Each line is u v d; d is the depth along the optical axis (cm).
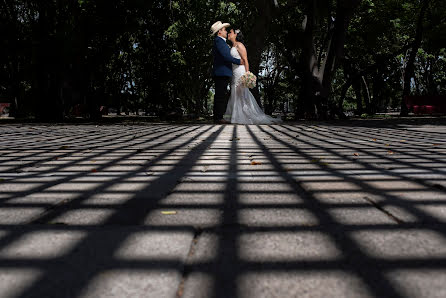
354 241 161
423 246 154
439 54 4122
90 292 118
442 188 260
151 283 123
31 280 127
